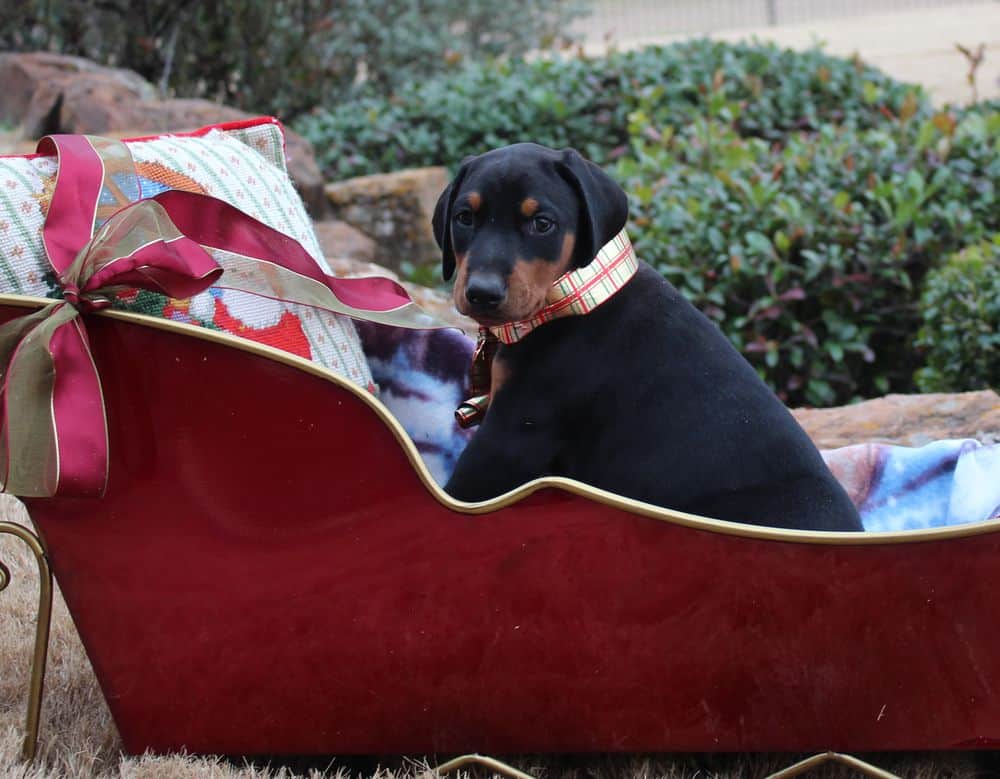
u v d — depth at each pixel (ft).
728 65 25.82
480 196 8.01
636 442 8.34
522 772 7.55
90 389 7.01
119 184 8.01
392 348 10.05
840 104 25.00
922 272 17.67
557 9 35.94
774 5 80.28
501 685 7.52
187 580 7.47
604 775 8.07
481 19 34.19
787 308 17.11
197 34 29.19
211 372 7.06
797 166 19.07
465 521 7.19
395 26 31.63
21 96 24.45
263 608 7.48
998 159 19.17
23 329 7.09
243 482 7.24
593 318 8.43
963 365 15.21
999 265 15.21
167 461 7.23
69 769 7.69
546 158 8.14
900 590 7.02
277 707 7.68
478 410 9.13
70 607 7.58
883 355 17.98
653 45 27.96
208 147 9.04
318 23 29.99
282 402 7.07
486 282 7.68
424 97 26.05
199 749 7.82
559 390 8.38
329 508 7.25
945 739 7.32
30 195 7.70
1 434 6.97
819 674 7.26
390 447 7.08
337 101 30.96
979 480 8.95
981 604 7.01
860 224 17.46
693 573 7.13
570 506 7.09
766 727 7.43
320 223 20.81
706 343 8.62
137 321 6.98
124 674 7.70
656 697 7.43
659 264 17.49
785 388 17.52
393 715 7.66
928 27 59.77
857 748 7.41
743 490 8.26
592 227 8.04
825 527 8.19
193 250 7.23
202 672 7.66
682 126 24.27
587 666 7.42
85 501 7.30
